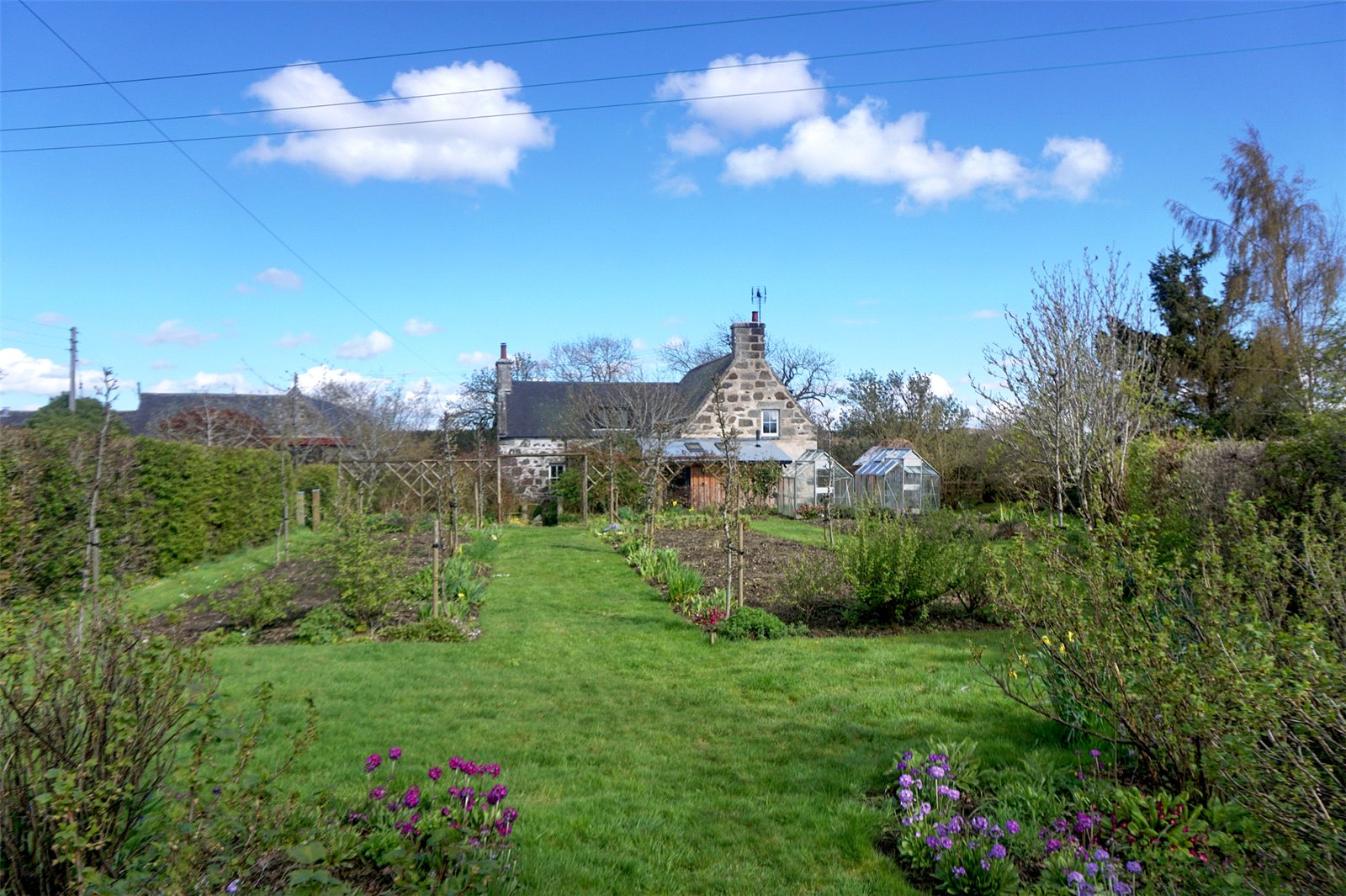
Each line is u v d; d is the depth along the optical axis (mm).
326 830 3732
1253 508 4570
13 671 3084
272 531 18938
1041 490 15789
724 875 3887
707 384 33125
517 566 15023
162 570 12828
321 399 30453
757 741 5703
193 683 3525
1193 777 3932
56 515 8742
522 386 36125
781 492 29719
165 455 13039
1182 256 23266
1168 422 16719
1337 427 7324
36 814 2996
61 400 16312
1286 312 21656
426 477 21734
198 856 3031
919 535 9930
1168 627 4184
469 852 3705
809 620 9852
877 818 4418
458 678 7344
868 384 39719
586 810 4570
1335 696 3127
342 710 6285
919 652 8047
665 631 9398
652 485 20328
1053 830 3887
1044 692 5453
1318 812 2965
